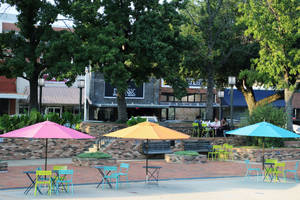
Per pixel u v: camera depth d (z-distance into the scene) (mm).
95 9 25703
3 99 41031
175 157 21781
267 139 25156
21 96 39219
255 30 26531
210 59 31312
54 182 12734
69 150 23500
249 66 37875
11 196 11859
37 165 19594
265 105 26469
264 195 13438
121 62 24703
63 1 26328
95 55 24359
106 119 46375
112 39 25797
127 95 46844
